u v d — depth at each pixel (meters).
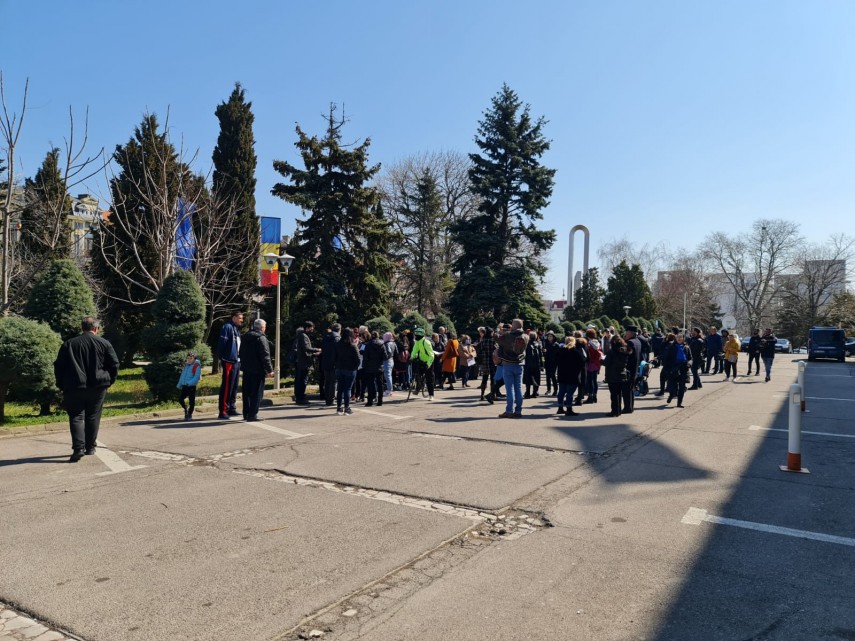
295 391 13.73
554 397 15.49
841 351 36.66
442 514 5.55
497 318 27.88
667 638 3.39
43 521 5.30
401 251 40.28
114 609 3.69
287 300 21.47
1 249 15.68
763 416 12.02
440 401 14.20
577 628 3.50
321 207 20.00
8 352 9.73
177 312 12.79
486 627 3.50
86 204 25.58
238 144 26.28
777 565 4.44
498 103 28.59
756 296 68.56
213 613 3.64
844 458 8.07
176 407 12.05
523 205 28.06
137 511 5.59
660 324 48.38
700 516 5.56
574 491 6.38
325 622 3.56
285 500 5.95
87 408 7.85
